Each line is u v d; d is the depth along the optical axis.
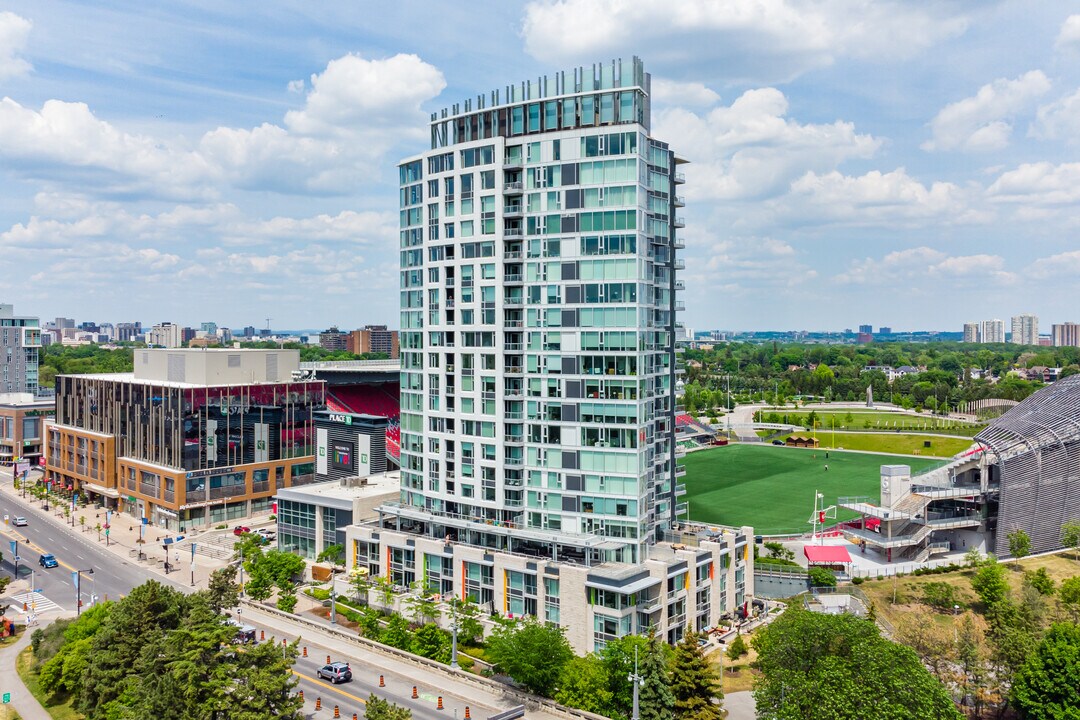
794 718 67.69
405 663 101.12
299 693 75.69
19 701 94.50
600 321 107.88
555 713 86.38
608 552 106.00
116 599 129.25
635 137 105.94
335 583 130.00
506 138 115.31
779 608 120.31
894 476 146.62
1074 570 129.62
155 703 72.12
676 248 127.12
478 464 117.75
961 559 138.88
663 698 81.50
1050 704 79.06
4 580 121.25
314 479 188.12
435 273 122.88
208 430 179.00
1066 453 142.62
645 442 109.31
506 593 109.88
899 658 71.56
